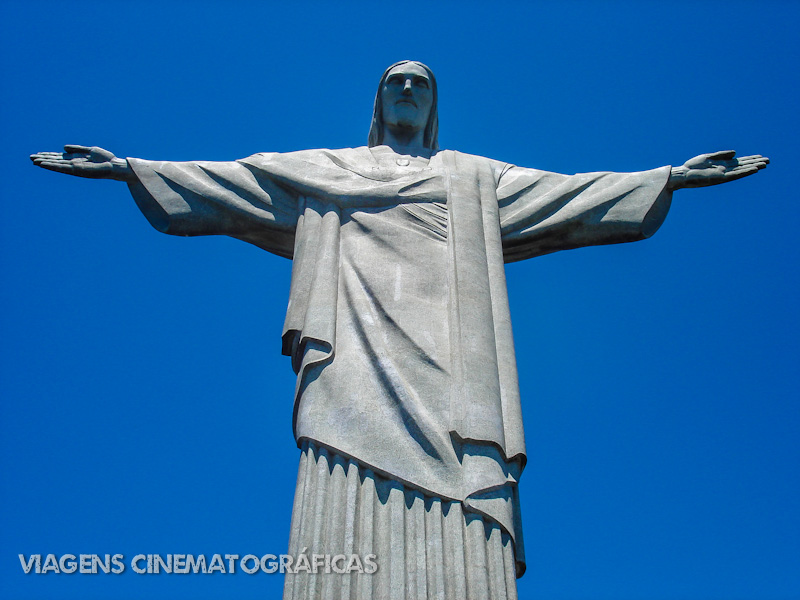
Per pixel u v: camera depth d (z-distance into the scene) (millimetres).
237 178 21047
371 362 17797
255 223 20859
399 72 23141
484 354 18078
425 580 15609
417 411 17125
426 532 16109
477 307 18750
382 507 16344
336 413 17156
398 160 21891
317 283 18984
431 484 16453
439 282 19156
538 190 21641
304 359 18031
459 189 20781
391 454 16688
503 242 21203
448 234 19969
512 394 17984
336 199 20344
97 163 20969
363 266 19234
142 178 20875
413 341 18047
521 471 17438
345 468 16656
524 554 16922
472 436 16906
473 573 15773
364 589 15531
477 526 16188
